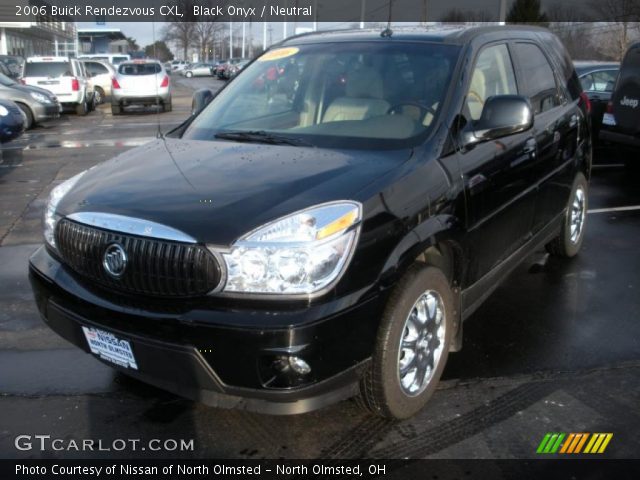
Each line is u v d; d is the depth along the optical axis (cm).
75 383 363
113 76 2034
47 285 311
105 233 281
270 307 257
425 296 314
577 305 468
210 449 303
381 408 303
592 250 596
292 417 327
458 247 334
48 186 909
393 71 379
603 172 988
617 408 333
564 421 322
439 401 340
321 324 255
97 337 289
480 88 386
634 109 906
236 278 258
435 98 355
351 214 270
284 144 351
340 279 263
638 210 749
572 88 546
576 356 391
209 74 5866
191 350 260
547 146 458
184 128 413
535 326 432
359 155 325
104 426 321
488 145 370
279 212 267
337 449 301
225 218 267
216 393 272
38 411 335
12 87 1620
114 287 284
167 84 2072
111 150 1255
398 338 292
